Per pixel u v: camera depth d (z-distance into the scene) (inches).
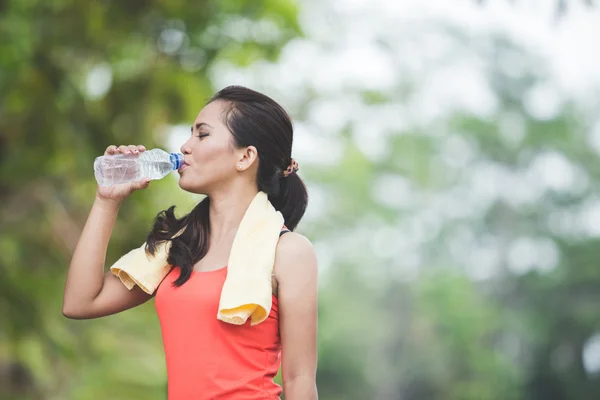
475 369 1855.3
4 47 364.5
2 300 393.1
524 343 1971.0
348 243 2134.6
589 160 2281.0
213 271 142.6
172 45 440.5
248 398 138.6
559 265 1867.6
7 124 386.0
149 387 662.5
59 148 389.4
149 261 146.8
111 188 148.9
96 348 599.8
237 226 146.4
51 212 443.5
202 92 441.1
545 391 1758.1
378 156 2186.3
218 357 138.9
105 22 397.1
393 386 1985.7
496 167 2335.1
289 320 141.1
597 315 1760.6
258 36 468.1
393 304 2171.5
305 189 155.5
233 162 146.4
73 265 148.3
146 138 432.8
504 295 2158.0
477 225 2289.6
